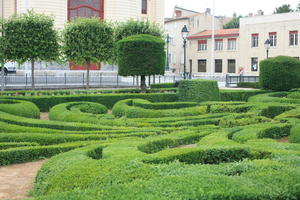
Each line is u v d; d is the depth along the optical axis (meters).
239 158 6.39
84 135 8.81
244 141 8.13
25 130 9.32
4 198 5.59
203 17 50.31
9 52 22.64
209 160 6.33
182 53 50.31
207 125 10.53
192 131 9.41
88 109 14.07
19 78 26.53
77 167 5.34
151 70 18.80
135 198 3.72
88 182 4.74
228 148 6.37
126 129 9.81
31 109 13.30
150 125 10.64
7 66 31.14
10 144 8.05
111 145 7.16
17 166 7.40
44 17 23.59
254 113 11.94
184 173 4.82
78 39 23.91
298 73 19.64
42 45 22.86
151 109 13.76
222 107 13.16
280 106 13.36
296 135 8.72
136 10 36.12
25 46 22.36
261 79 20.42
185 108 13.04
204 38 47.06
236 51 44.00
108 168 5.12
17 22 22.45
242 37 43.28
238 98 19.58
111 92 19.22
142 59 18.64
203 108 13.06
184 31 22.86
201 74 46.19
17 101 14.65
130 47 18.64
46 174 5.71
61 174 5.20
